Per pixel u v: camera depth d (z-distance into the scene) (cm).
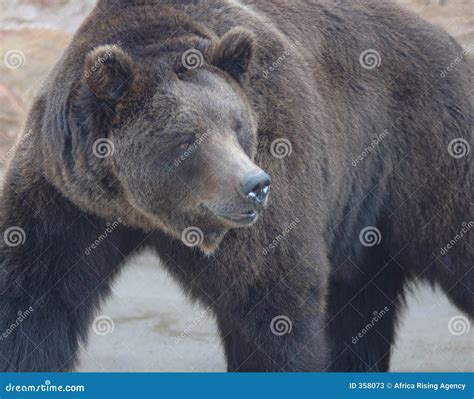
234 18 1062
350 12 1231
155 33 990
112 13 1012
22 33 1877
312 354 1071
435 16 1867
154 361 1479
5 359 1027
